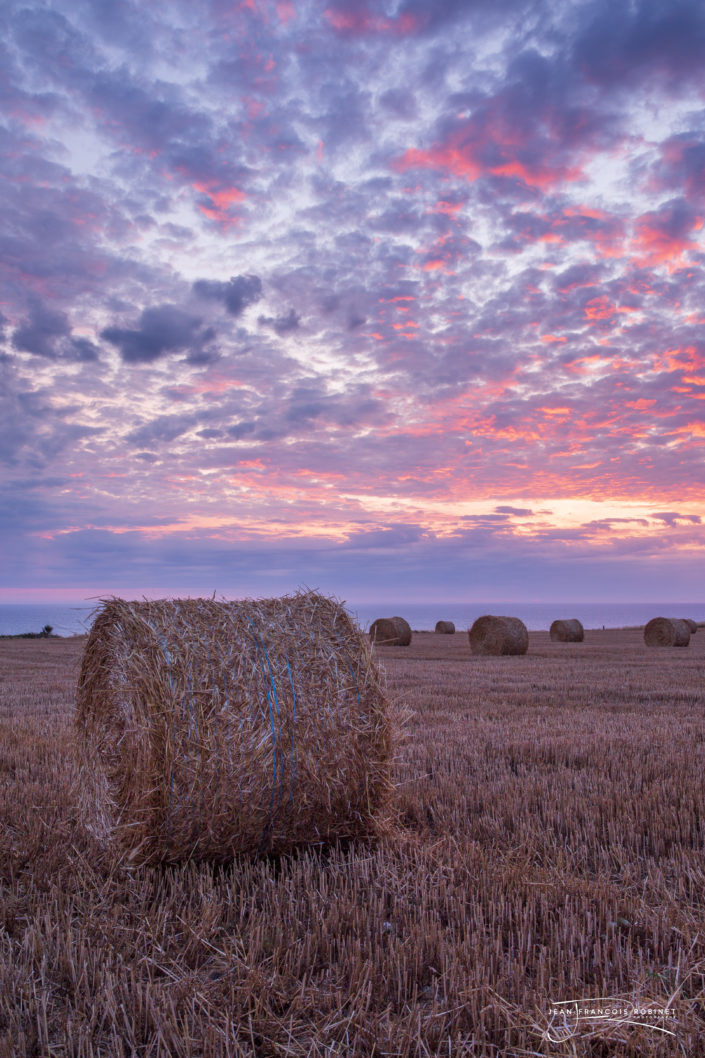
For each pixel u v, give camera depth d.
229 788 4.63
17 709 10.94
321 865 4.85
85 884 4.34
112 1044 2.74
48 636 42.00
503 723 9.39
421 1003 3.04
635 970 3.18
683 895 4.03
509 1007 2.92
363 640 5.33
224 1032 2.72
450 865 4.46
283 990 3.10
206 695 4.67
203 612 5.11
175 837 4.61
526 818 5.33
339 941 3.48
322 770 4.90
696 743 8.07
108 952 3.41
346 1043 2.76
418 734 8.55
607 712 10.49
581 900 3.93
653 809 5.55
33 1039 2.79
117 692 5.04
